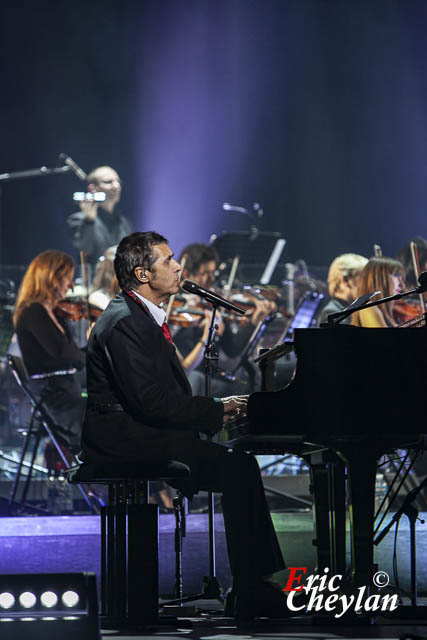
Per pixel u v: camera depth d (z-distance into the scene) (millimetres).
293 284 16391
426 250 14008
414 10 24156
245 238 17156
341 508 7234
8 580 4973
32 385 12016
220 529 9539
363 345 6559
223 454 6789
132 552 6355
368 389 6512
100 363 6934
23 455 11578
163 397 6711
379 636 5688
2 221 23984
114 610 6516
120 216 18562
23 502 11461
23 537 9273
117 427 6785
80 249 18000
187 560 9477
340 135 24656
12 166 24250
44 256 12273
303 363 6488
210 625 6406
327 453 7266
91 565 9312
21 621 4766
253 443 7352
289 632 5969
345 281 12914
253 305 14555
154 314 7184
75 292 14492
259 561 6688
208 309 14172
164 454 6723
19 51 24156
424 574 9477
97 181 18391
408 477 11445
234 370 12898
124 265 7195
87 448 6867
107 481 6918
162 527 9609
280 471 13594
